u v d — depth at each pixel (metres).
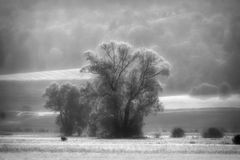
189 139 140.25
